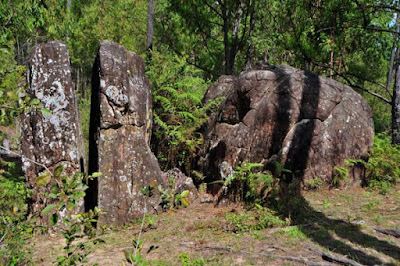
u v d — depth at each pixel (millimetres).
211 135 8523
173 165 8742
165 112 9141
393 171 7906
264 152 7555
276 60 16797
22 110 2426
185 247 5023
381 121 16109
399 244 4688
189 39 16031
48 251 5117
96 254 4871
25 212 6148
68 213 6066
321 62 14352
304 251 4562
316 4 12070
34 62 6379
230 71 14602
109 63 6590
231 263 4297
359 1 11141
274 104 7695
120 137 6656
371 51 12789
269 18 14117
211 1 14297
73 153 6363
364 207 6395
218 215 6508
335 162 7664
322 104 7789
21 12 8836
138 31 20750
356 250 4473
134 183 6637
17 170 8953
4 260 3980
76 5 22828
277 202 6680
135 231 5957
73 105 6461
